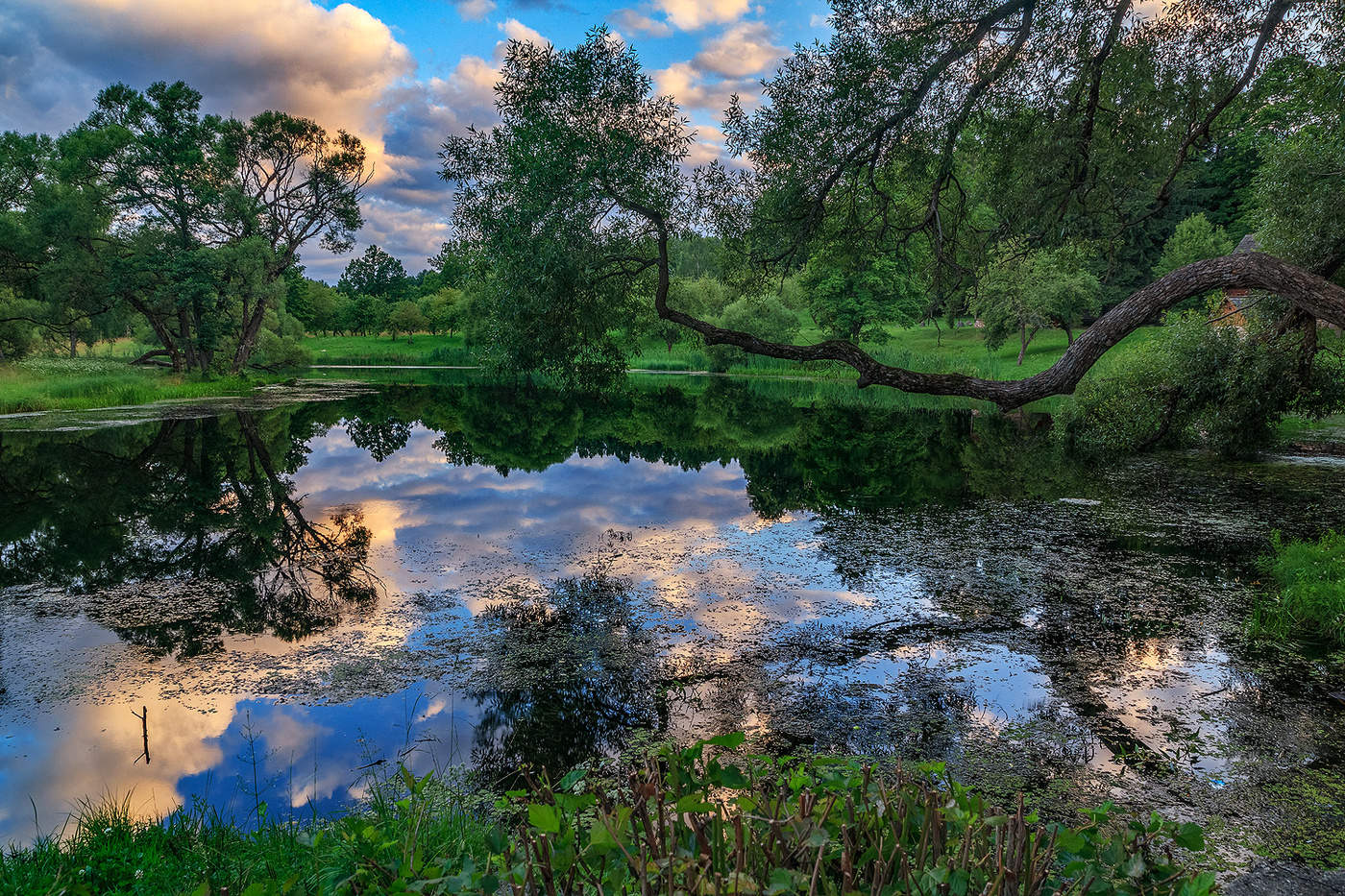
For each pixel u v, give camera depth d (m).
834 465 16.19
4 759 4.73
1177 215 45.78
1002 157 7.88
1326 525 10.45
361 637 6.75
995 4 6.29
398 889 1.54
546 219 7.18
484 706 5.46
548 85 6.89
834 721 5.20
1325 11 6.88
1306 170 11.60
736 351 47.50
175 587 8.16
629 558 9.13
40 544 9.83
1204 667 6.04
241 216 34.12
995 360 40.12
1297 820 4.05
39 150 32.62
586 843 1.55
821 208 7.36
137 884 3.07
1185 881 1.46
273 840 3.48
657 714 5.32
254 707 5.46
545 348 8.11
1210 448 16.89
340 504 12.23
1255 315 13.03
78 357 36.31
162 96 32.09
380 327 89.69
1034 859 1.49
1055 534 10.16
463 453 17.89
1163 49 7.36
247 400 30.31
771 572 8.55
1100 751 4.79
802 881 1.32
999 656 6.29
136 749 4.85
